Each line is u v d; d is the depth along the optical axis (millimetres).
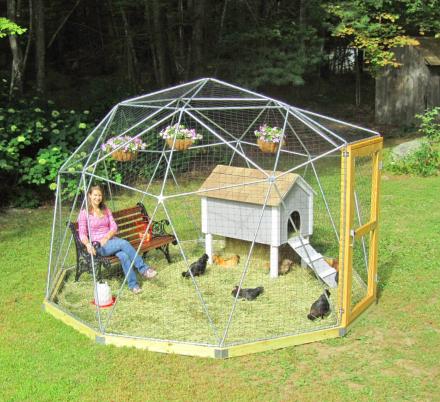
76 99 14117
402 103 18250
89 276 7254
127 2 16500
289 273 7227
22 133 10484
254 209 7051
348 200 5414
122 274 7285
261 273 7242
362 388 4684
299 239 7180
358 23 16469
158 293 6613
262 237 7074
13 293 6691
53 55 21531
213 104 10414
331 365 5047
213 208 7430
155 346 5309
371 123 19125
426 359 5121
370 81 26531
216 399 4531
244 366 5043
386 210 10008
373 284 6176
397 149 13727
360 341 5477
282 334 5449
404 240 8367
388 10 16688
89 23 21750
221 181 7438
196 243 8562
